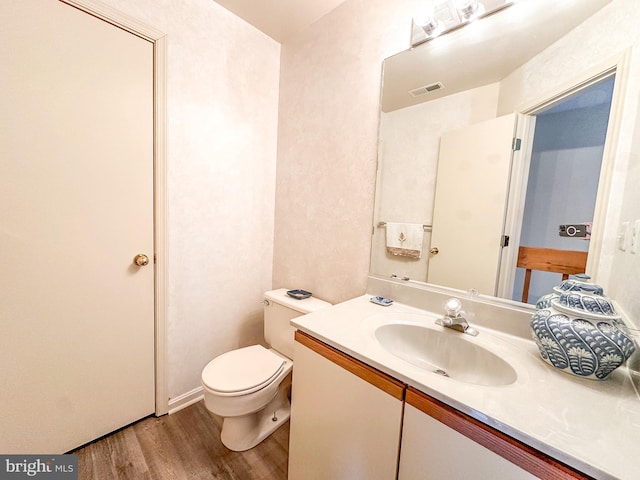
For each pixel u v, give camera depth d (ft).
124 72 4.08
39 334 3.71
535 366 2.58
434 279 3.91
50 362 3.83
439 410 2.17
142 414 4.83
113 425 4.51
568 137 2.80
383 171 4.38
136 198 4.40
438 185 3.84
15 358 3.57
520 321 3.17
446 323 3.36
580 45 2.72
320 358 3.16
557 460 1.69
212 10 4.87
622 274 2.49
